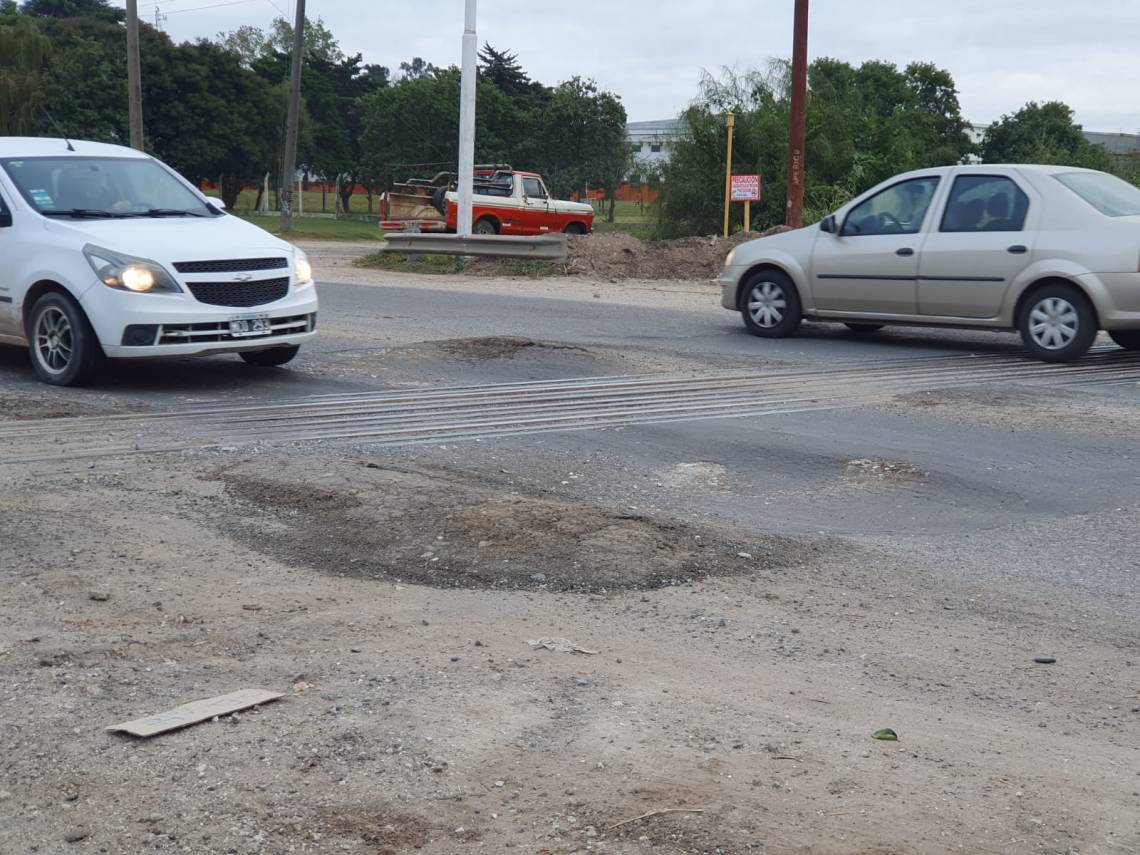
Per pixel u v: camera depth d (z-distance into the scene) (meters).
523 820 3.12
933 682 4.14
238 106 66.38
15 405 8.55
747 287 13.17
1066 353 11.13
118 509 5.95
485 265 21.98
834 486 6.82
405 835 3.06
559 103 61.50
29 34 55.53
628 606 4.80
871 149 32.56
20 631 4.41
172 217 9.95
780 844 3.01
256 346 9.38
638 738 3.60
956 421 8.48
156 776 3.35
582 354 11.24
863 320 12.49
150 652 4.24
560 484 6.67
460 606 4.76
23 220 9.57
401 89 66.94
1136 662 4.38
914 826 3.12
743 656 4.32
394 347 11.48
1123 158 43.31
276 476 6.46
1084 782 3.39
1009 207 11.54
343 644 4.34
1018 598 5.04
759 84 32.81
